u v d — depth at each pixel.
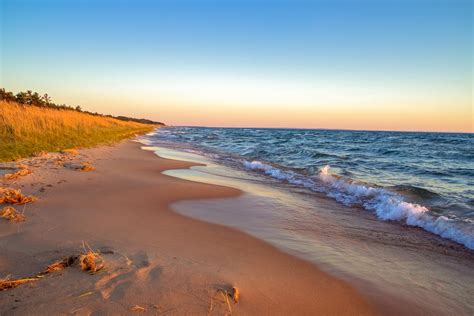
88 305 2.70
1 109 14.93
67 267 3.34
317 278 3.77
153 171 10.91
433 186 10.27
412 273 4.12
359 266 4.24
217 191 8.36
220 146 28.97
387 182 10.88
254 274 3.68
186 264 3.72
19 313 2.54
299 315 2.95
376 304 3.30
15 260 3.45
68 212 5.36
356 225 6.17
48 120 17.05
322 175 11.81
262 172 13.00
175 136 47.41
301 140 44.59
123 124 47.84
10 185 6.74
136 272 3.37
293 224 6.00
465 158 21.06
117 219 5.27
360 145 34.59
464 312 3.27
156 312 2.69
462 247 5.12
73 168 9.32
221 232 5.16
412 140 52.47
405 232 5.82
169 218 5.65
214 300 2.97
